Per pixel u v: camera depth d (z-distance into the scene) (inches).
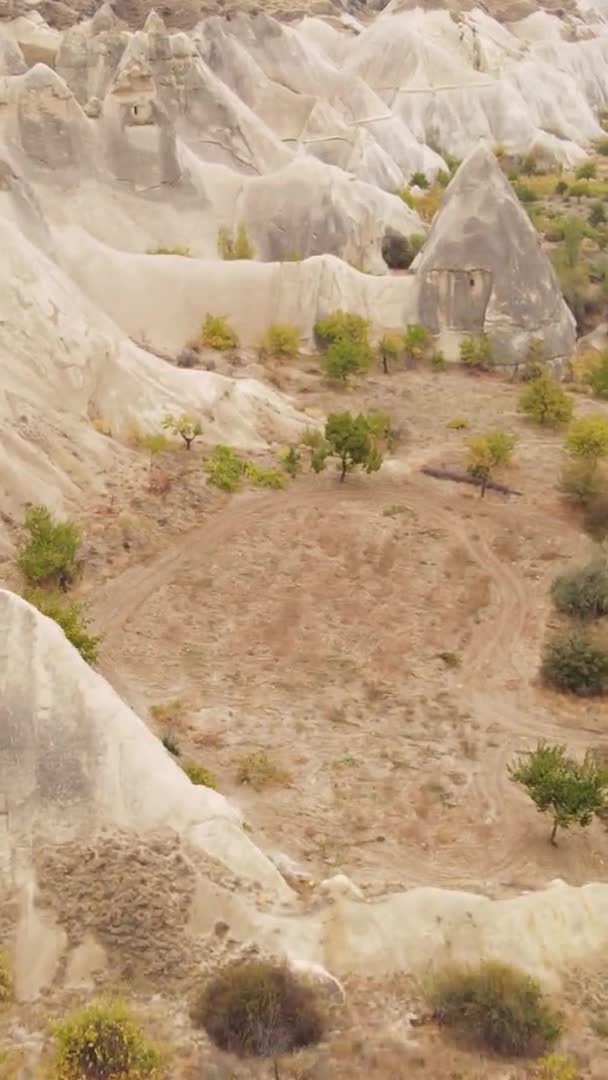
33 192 2137.1
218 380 1844.2
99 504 1517.0
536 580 1432.1
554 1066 683.4
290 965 749.9
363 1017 726.5
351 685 1209.4
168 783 848.9
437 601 1381.6
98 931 761.0
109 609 1323.8
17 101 2321.6
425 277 2301.9
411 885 894.4
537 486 1689.2
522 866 948.0
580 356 2396.7
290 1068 680.4
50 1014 714.8
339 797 1023.0
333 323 2219.5
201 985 733.9
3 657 866.1
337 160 3516.2
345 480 1683.1
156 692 1173.1
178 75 2960.1
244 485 1633.9
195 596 1363.2
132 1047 669.9
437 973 756.6
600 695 1200.2
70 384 1649.9
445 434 1899.6
